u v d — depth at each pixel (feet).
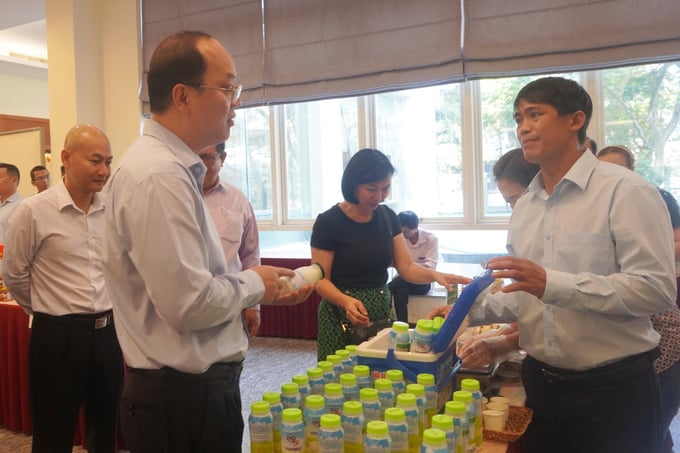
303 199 16.98
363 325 6.25
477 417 3.96
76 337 7.25
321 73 15.05
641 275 3.95
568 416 4.46
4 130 25.43
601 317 4.24
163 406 3.84
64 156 7.36
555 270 4.33
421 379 4.14
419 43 13.83
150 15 17.29
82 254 7.38
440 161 14.90
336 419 3.41
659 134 12.59
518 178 6.18
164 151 3.76
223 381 4.06
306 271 4.53
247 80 15.98
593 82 12.87
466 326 4.98
